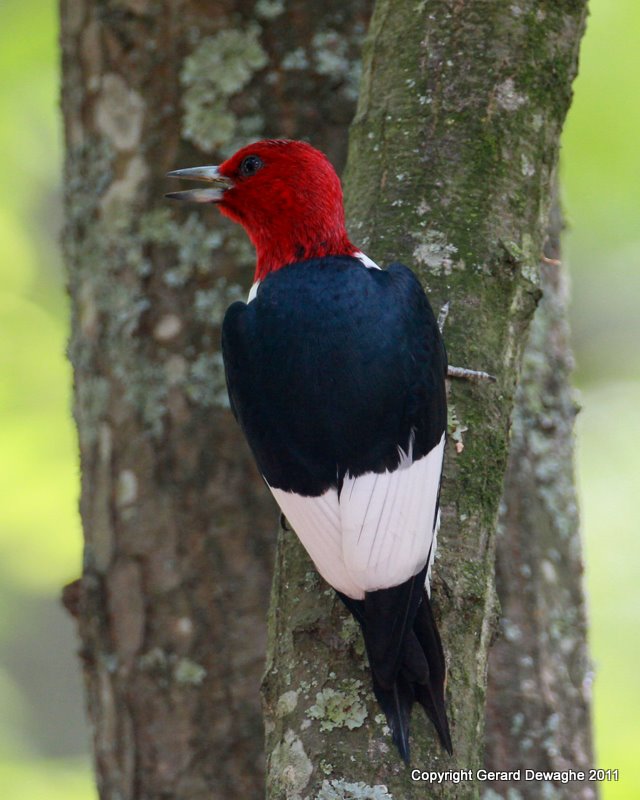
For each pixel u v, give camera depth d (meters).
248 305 7.62
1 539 15.23
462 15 8.23
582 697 10.18
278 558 7.36
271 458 6.97
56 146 16.05
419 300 7.36
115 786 10.15
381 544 6.51
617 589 15.97
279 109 10.61
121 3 10.75
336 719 6.41
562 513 10.39
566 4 8.34
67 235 11.15
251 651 9.91
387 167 8.08
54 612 19.64
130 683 10.12
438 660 6.43
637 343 19.19
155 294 10.48
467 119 8.01
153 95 10.70
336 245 8.55
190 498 10.16
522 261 7.77
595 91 14.99
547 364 10.58
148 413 10.34
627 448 18.03
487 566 7.09
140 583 10.17
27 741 17.89
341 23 10.69
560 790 9.70
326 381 7.00
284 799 6.31
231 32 10.64
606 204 15.72
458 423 7.34
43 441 15.05
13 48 15.23
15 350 15.58
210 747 9.88
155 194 10.60
